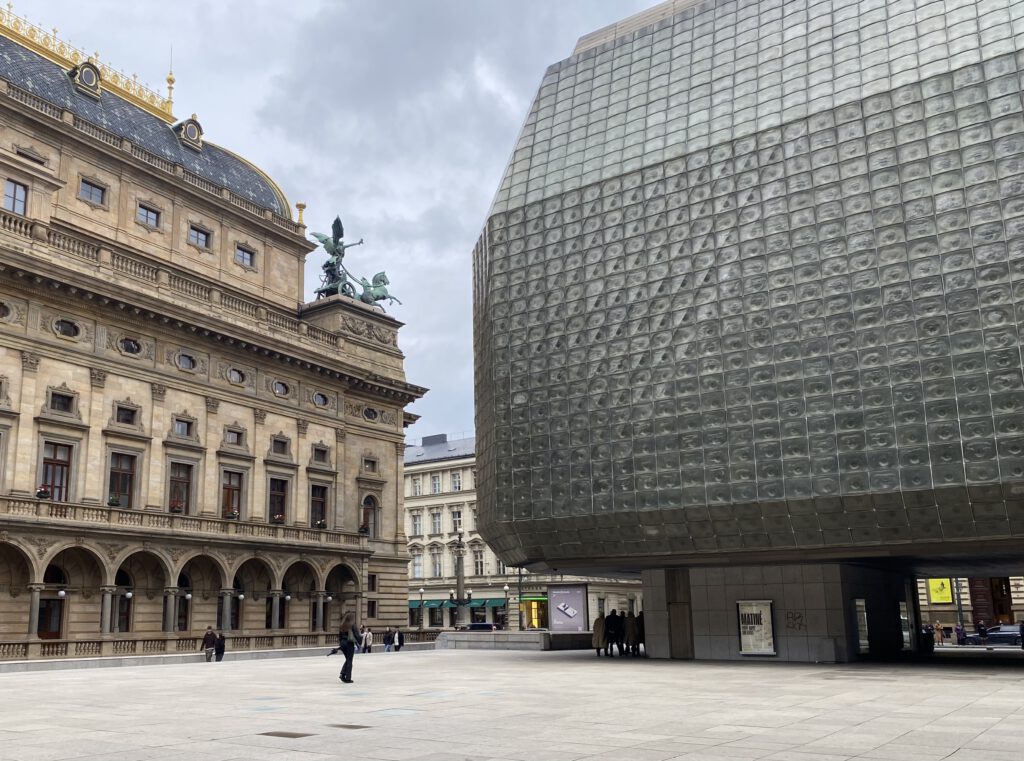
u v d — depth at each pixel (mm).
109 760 12430
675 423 38188
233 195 70375
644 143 42188
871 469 33594
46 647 46875
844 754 12789
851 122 36375
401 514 75812
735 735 14828
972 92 34094
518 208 44906
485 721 16938
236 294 66625
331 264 77875
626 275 40844
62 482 51250
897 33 37094
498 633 58125
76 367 52562
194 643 54375
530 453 41906
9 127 55688
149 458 55594
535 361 42688
